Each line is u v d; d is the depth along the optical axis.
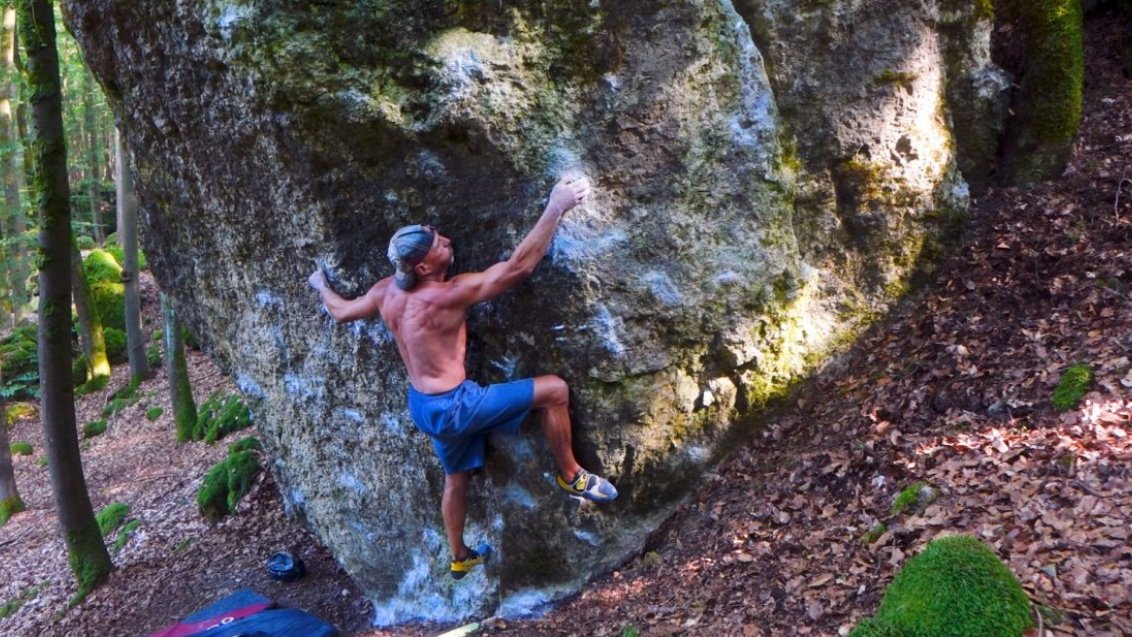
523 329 4.60
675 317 4.71
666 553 4.93
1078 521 3.56
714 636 4.02
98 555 8.15
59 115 7.19
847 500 4.43
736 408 5.16
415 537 5.64
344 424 5.62
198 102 4.81
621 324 4.60
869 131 5.21
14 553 10.30
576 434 4.78
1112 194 5.38
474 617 5.40
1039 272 5.18
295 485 6.57
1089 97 6.16
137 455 12.34
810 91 5.09
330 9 4.03
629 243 4.55
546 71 4.32
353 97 4.14
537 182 4.39
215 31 4.17
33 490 12.82
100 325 16.55
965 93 5.75
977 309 5.17
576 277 4.45
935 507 4.00
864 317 5.43
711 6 4.50
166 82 4.92
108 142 30.80
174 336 11.88
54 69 7.09
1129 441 3.87
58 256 7.45
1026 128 5.81
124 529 9.23
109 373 16.64
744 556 4.47
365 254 4.69
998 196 5.82
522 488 4.99
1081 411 4.12
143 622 7.28
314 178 4.46
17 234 18.66
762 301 4.95
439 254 4.29
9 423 16.19
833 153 5.18
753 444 5.18
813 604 3.85
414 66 4.16
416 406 4.43
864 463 4.53
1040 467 3.95
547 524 5.01
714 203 4.72
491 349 4.71
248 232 5.33
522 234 4.43
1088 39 6.55
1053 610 3.15
